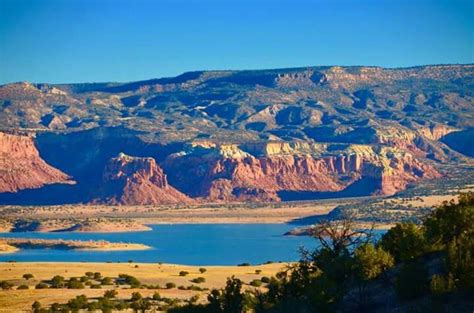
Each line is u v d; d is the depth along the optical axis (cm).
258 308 10712
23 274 18712
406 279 8919
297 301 9762
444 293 8519
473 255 8775
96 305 13988
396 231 10606
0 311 14100
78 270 19638
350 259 10244
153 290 16225
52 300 15012
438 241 10050
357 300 9375
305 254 11838
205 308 11538
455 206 10562
